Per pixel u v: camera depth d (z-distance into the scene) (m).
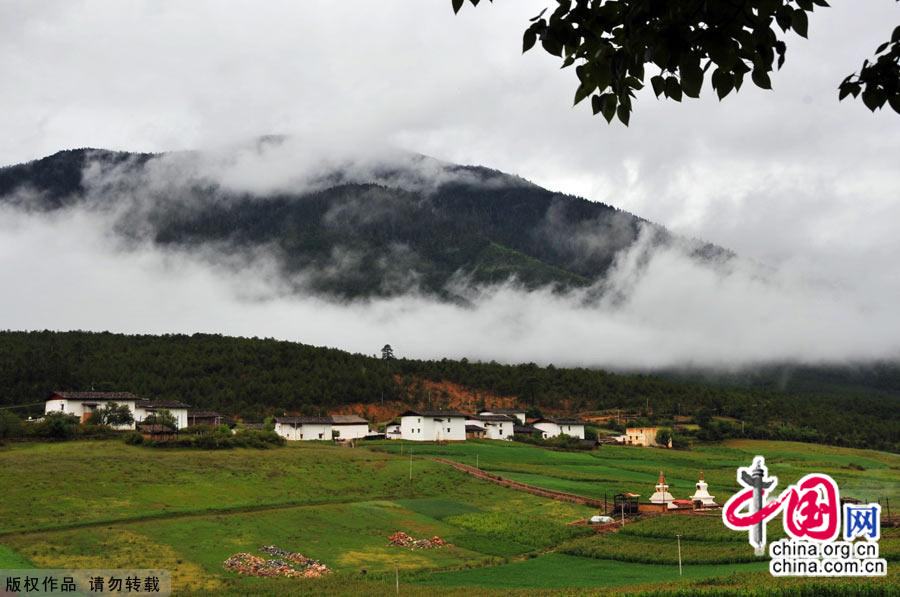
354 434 196.75
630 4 9.58
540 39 10.12
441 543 91.69
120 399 159.25
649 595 58.25
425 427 187.88
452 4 9.76
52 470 105.31
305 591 66.69
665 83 9.87
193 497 102.19
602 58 9.87
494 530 98.25
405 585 70.62
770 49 9.41
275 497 108.00
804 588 56.72
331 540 88.88
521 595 63.62
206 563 75.19
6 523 83.50
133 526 85.12
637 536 95.44
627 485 134.38
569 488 129.12
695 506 112.06
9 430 129.12
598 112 10.12
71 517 87.38
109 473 108.00
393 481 125.94
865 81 10.32
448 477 131.88
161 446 132.75
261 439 146.12
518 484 129.00
